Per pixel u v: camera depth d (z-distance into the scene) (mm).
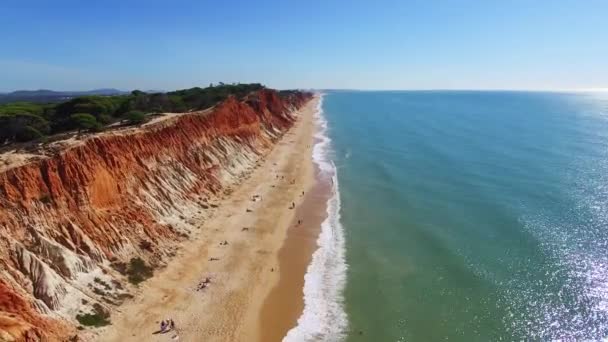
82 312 26453
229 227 43938
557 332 26750
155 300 30125
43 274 26141
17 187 29344
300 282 33781
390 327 27984
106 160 38406
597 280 32094
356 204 52156
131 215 36719
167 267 34469
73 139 38375
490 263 35562
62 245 29344
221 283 33250
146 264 33594
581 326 27203
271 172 67062
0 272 24438
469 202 50969
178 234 39625
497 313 28938
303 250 39562
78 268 28812
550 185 56125
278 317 29172
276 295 31906
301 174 66812
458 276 33844
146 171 43281
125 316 27906
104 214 34375
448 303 30375
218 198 51500
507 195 52625
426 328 27750
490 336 26703
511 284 32281
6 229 27031
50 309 25062
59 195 31641
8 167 30406
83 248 30359
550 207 47656
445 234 41750
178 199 44594
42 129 45812
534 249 37500
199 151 56562
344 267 36188
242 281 33750
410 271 35094
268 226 45031
